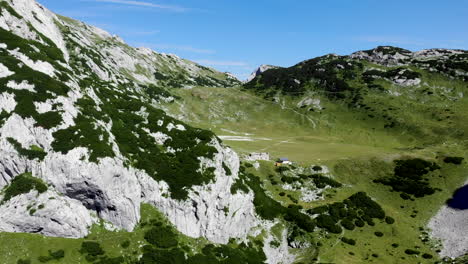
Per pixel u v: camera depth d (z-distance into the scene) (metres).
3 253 45.78
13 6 91.12
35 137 56.25
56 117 58.75
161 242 55.38
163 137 76.00
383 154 108.50
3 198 50.38
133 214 58.38
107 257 50.00
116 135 68.88
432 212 85.50
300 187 92.50
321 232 75.75
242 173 87.25
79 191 54.69
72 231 51.81
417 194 91.62
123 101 85.50
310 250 71.00
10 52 68.44
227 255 60.47
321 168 100.44
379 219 82.31
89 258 48.91
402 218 83.06
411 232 78.50
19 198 50.41
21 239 48.34
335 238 73.94
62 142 55.88
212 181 67.00
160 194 62.78
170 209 61.97
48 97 60.88
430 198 89.81
